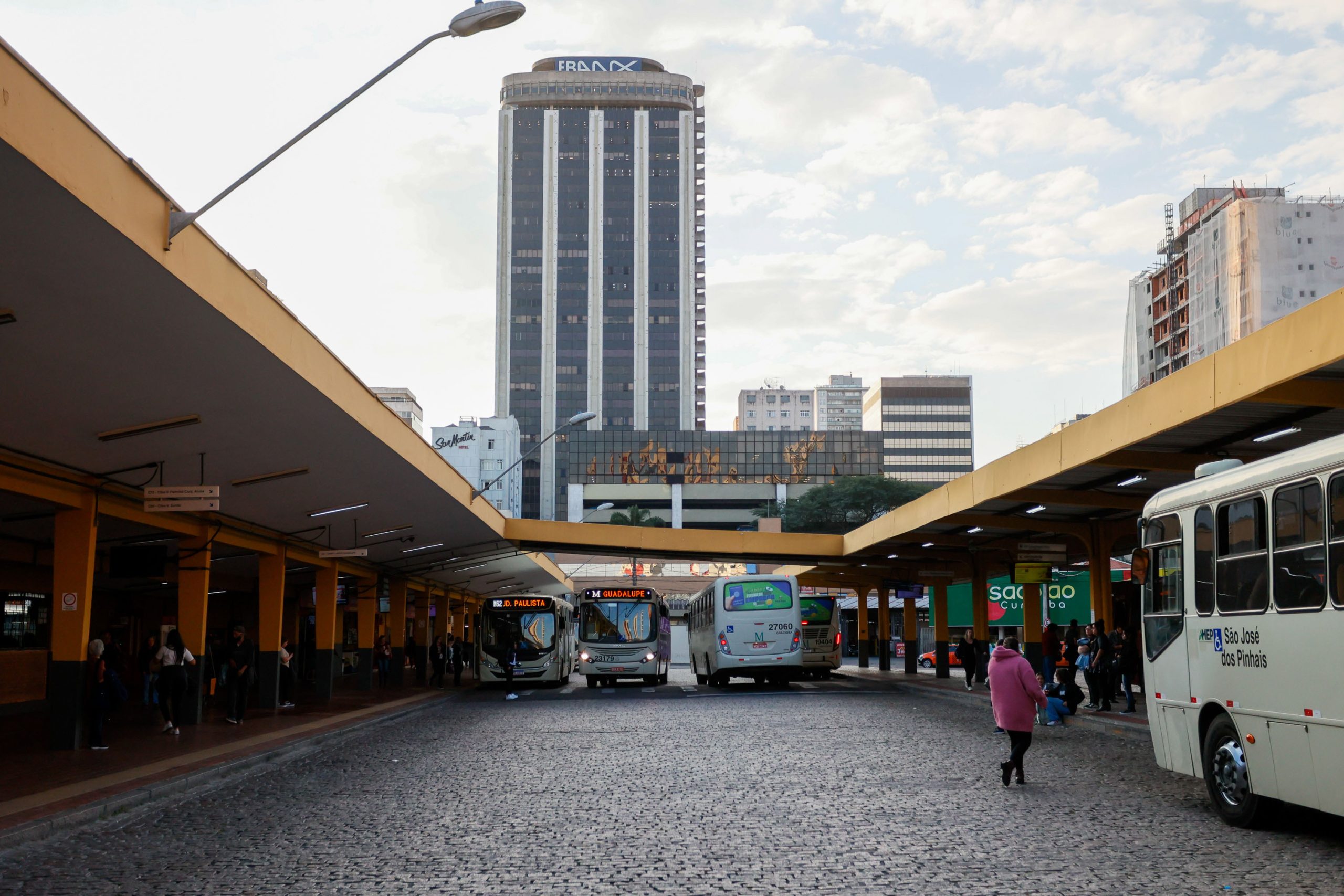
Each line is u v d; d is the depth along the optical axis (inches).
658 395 7603.4
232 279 545.6
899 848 384.8
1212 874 339.0
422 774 636.7
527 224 7736.2
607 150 7790.4
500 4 514.3
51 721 730.8
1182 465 807.7
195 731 885.8
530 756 727.7
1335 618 367.9
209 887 339.0
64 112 385.4
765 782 571.5
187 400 649.6
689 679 2119.8
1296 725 389.7
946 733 851.4
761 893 318.0
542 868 358.6
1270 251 4325.8
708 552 1831.9
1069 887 323.0
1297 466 392.5
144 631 1533.0
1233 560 436.8
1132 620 1365.7
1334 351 516.7
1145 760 660.7
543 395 7588.6
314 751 786.2
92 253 445.7
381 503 1179.3
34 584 1128.8
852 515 5733.3
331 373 730.8
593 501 7047.2
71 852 404.2
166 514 884.0
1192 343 4822.8
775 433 7135.8
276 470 882.8
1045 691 933.2
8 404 589.6
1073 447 848.3
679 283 7711.6
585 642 1711.4
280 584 1181.7
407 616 2208.4
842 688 1621.6
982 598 1581.0
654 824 444.5
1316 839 398.9
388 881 342.0
